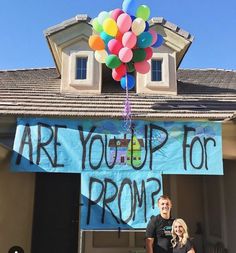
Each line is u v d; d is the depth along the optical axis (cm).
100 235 794
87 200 621
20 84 905
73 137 648
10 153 672
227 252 767
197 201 854
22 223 740
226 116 668
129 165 640
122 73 652
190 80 1039
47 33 826
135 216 617
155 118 659
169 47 861
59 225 780
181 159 649
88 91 823
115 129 655
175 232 461
